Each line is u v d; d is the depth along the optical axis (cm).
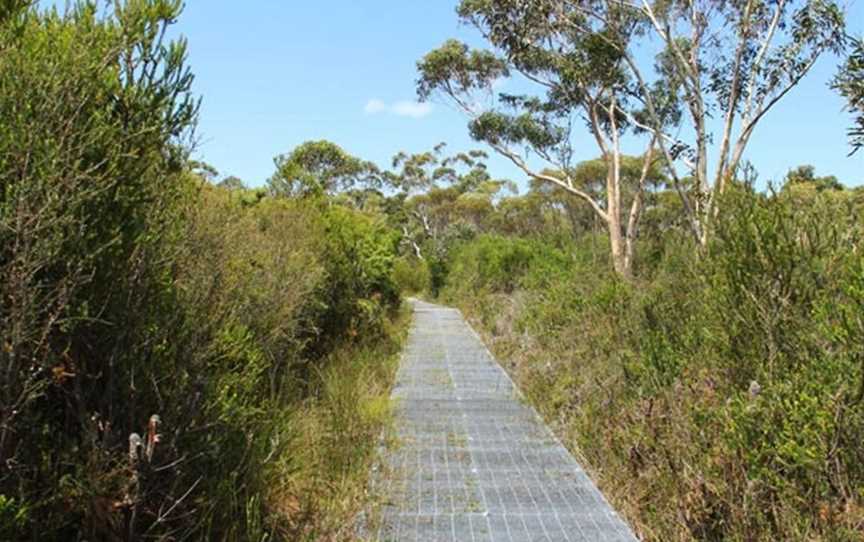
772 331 418
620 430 544
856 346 340
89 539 280
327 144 3092
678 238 974
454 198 5091
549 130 1856
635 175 2895
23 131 239
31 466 258
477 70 1889
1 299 235
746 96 1191
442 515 450
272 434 436
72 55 260
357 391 731
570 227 2491
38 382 249
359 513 446
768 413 360
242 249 515
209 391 336
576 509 464
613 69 1438
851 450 330
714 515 387
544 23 1441
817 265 419
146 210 299
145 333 302
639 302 772
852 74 419
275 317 549
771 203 450
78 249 256
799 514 340
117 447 283
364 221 1305
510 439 648
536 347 1075
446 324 1916
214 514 342
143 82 291
